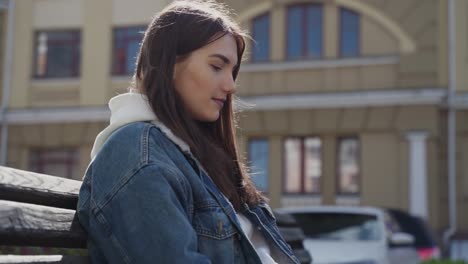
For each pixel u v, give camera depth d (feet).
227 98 7.16
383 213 32.71
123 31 61.98
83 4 62.69
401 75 56.03
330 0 57.36
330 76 57.21
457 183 55.77
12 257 5.51
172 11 6.46
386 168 55.57
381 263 29.27
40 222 5.54
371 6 56.80
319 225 31.35
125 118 6.15
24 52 63.16
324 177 56.65
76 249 6.66
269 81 58.13
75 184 6.49
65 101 62.39
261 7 58.29
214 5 6.84
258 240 6.90
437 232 54.54
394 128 55.72
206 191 6.08
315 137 57.36
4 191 5.44
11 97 63.05
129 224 5.50
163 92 6.28
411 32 56.18
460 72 55.72
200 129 6.75
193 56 6.40
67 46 63.05
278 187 57.31
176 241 5.41
